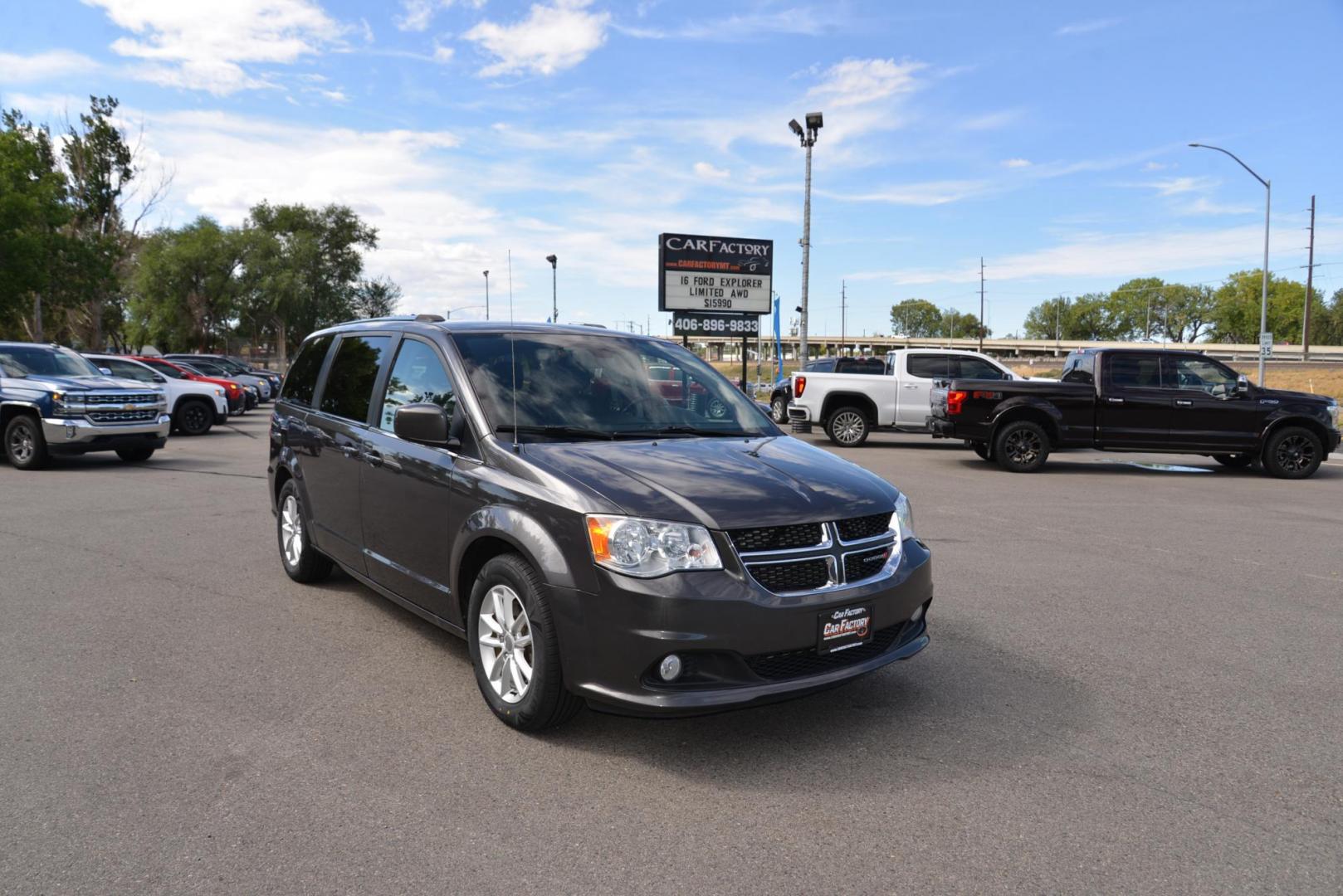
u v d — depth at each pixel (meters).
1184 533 8.42
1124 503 10.37
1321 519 9.28
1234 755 3.61
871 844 2.91
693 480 3.64
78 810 3.07
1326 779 3.40
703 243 26.34
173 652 4.75
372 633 5.11
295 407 6.12
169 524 8.30
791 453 4.24
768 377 65.62
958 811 3.13
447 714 3.95
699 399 4.80
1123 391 13.36
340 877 2.68
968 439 13.70
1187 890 2.65
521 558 3.72
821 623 3.45
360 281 71.94
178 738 3.67
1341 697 4.27
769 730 3.82
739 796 3.23
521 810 3.11
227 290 59.31
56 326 55.50
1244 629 5.36
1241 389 13.21
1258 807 3.18
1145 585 6.41
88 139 48.62
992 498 10.68
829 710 4.04
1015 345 162.25
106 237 45.41
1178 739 3.76
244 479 11.61
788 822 3.04
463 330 4.69
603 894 2.61
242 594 5.91
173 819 3.02
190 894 2.58
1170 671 4.61
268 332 64.75
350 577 6.39
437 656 4.73
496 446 3.98
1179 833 2.99
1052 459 16.16
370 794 3.21
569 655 3.45
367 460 4.90
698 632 3.27
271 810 3.09
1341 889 2.66
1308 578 6.64
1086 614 5.64
